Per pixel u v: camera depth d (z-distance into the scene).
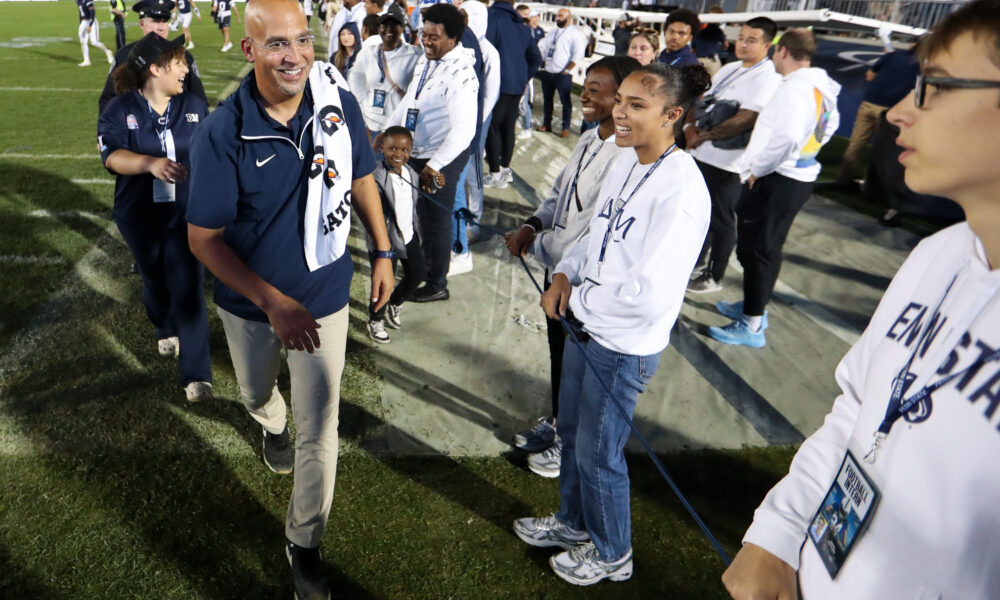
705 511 2.60
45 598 2.09
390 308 3.76
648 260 1.75
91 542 2.30
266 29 1.63
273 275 1.94
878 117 6.14
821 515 0.97
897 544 0.81
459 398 3.23
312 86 1.84
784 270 4.90
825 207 6.18
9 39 16.56
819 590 0.94
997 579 0.72
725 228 4.26
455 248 4.57
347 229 1.98
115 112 2.77
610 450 1.99
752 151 3.41
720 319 4.15
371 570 2.26
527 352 3.69
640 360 1.89
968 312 0.77
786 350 3.85
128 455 2.72
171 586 2.15
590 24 13.70
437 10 3.63
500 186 6.50
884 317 0.95
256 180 1.81
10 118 8.29
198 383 3.01
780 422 3.19
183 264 2.84
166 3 3.53
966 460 0.73
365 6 5.89
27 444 2.73
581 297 1.91
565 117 8.64
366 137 2.10
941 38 0.73
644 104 1.74
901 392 0.84
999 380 0.71
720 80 4.02
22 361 3.31
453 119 3.70
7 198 5.50
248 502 2.53
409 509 2.53
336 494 2.58
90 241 4.77
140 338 3.59
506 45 5.94
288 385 3.30
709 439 3.03
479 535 2.43
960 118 0.71
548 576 2.27
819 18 6.21
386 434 2.94
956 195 0.76
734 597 1.01
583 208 2.29
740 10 13.03
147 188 2.85
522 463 2.82
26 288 4.04
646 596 2.22
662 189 1.76
